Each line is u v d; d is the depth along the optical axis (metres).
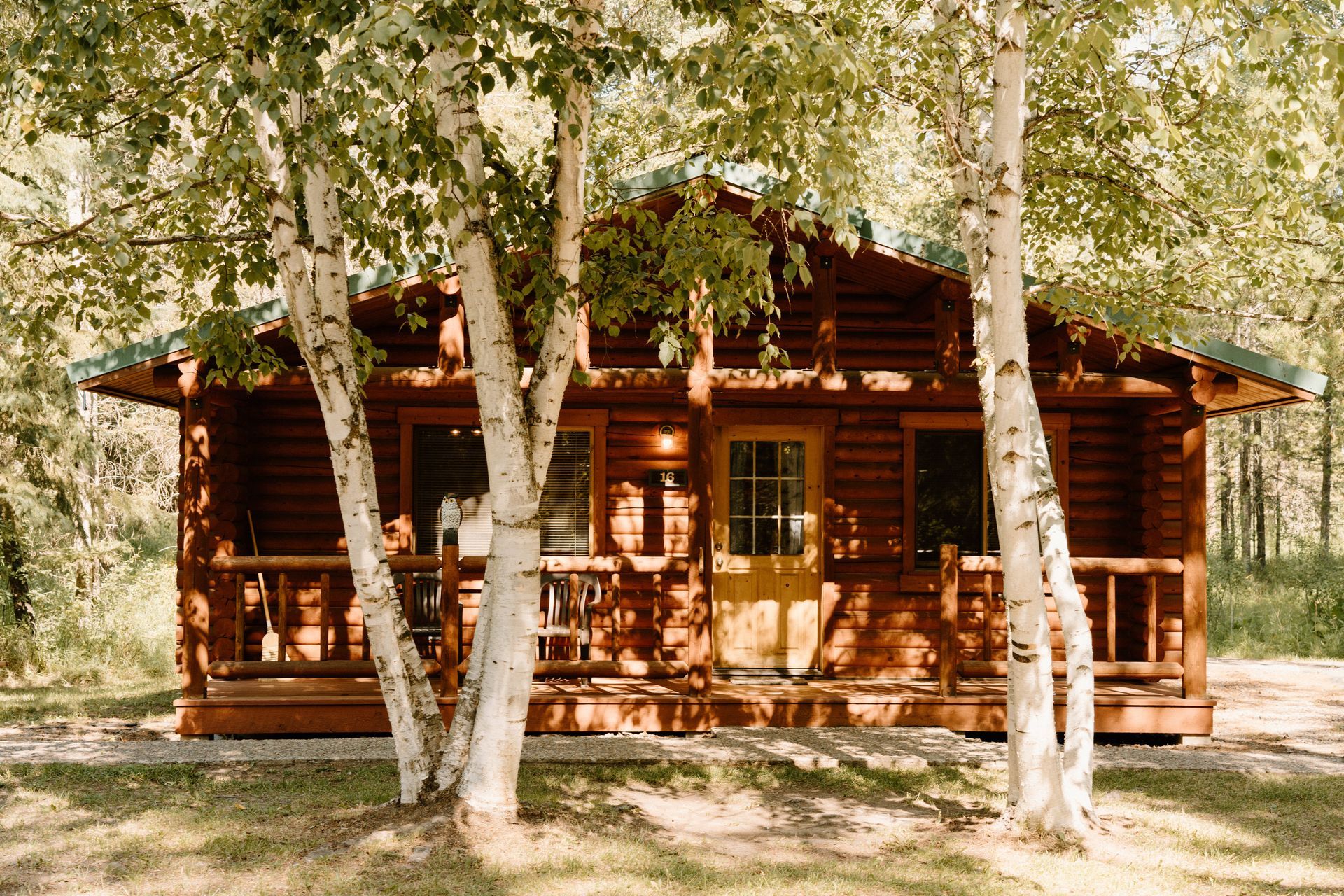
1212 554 25.17
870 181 8.03
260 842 5.54
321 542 9.64
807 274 5.27
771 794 6.80
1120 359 7.88
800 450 10.03
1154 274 8.13
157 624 14.37
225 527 9.05
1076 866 5.34
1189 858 5.52
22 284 7.18
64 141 12.13
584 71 4.85
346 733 8.23
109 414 19.52
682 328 8.43
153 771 7.08
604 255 7.12
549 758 7.43
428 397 9.41
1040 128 7.78
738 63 4.68
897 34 6.91
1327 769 7.61
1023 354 5.74
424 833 5.54
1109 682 9.62
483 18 4.48
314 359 5.71
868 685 9.23
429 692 6.02
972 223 6.47
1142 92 5.36
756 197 8.25
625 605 9.75
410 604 9.10
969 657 9.86
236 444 9.22
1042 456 6.38
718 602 9.91
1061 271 8.83
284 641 8.23
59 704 10.16
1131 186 7.68
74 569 14.09
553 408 5.89
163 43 6.12
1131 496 10.00
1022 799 5.91
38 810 6.18
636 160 7.76
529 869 5.16
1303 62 5.34
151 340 7.94
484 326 5.69
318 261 5.71
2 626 12.92
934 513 9.98
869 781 7.11
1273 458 23.03
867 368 9.96
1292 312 13.41
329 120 4.64
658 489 9.83
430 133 4.75
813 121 5.46
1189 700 8.59
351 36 4.57
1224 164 7.49
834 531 9.87
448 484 9.71
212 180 5.65
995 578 9.92
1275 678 12.84
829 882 5.09
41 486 13.41
